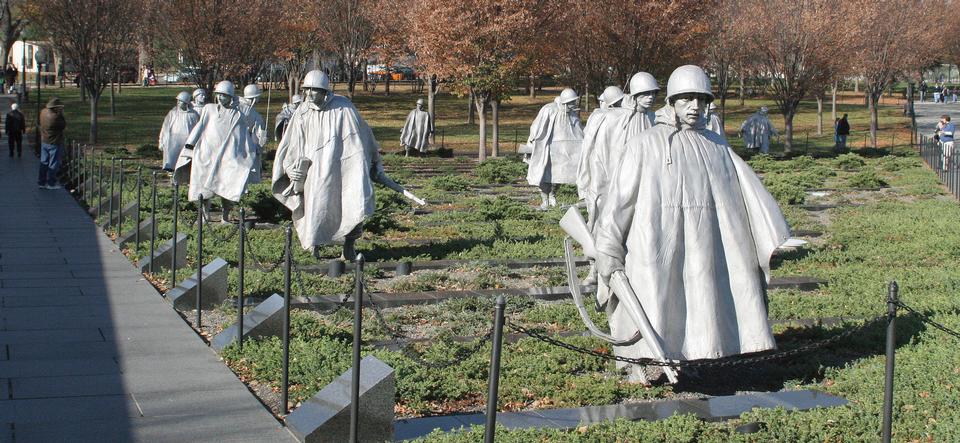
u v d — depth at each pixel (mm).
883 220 22203
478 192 29156
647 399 9203
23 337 11023
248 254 15891
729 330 9234
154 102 63719
